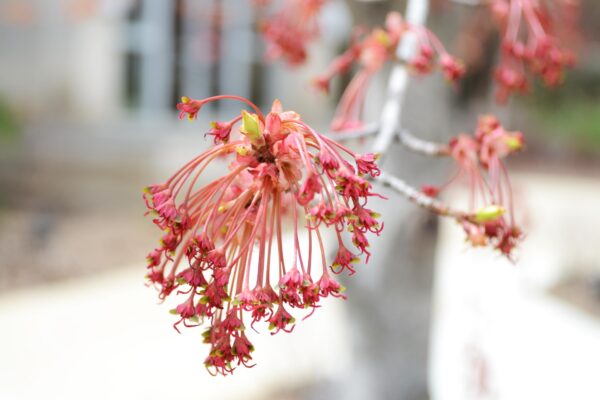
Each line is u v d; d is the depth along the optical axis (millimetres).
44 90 12766
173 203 1296
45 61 12688
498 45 3002
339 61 2479
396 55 2289
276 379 5246
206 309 1282
